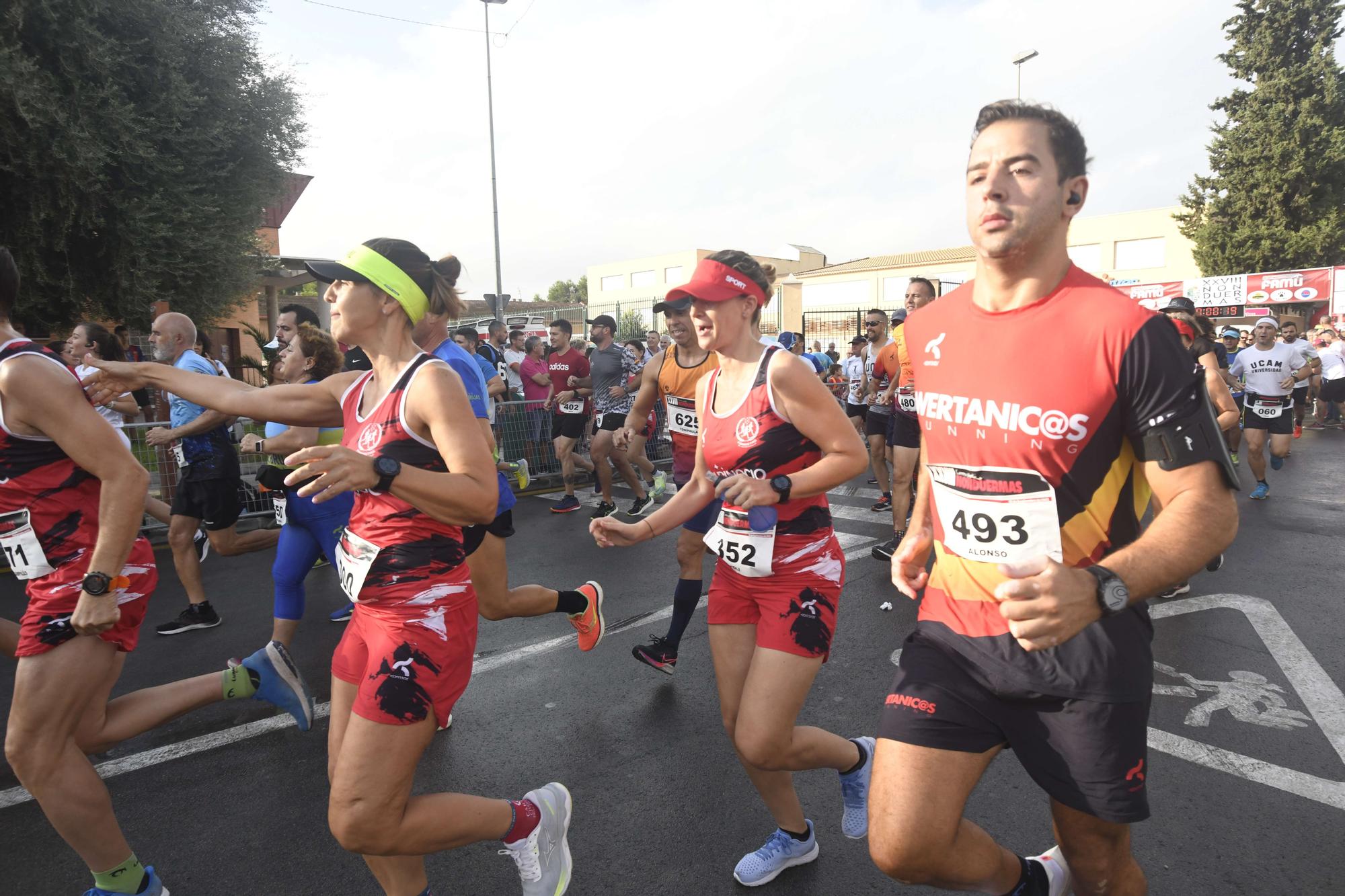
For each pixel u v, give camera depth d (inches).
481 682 160.4
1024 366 63.4
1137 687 63.4
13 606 218.5
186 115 470.3
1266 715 136.5
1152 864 97.8
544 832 89.0
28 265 440.1
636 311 1101.7
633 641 182.1
